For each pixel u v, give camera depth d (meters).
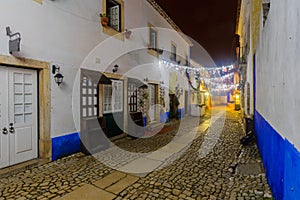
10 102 4.33
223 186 3.67
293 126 1.99
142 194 3.38
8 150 4.30
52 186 3.62
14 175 4.03
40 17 4.70
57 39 5.12
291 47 2.08
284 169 2.38
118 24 7.56
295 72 1.95
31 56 4.51
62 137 5.25
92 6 6.26
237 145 6.59
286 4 2.29
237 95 20.23
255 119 6.73
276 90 2.94
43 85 4.83
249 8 8.15
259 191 3.42
